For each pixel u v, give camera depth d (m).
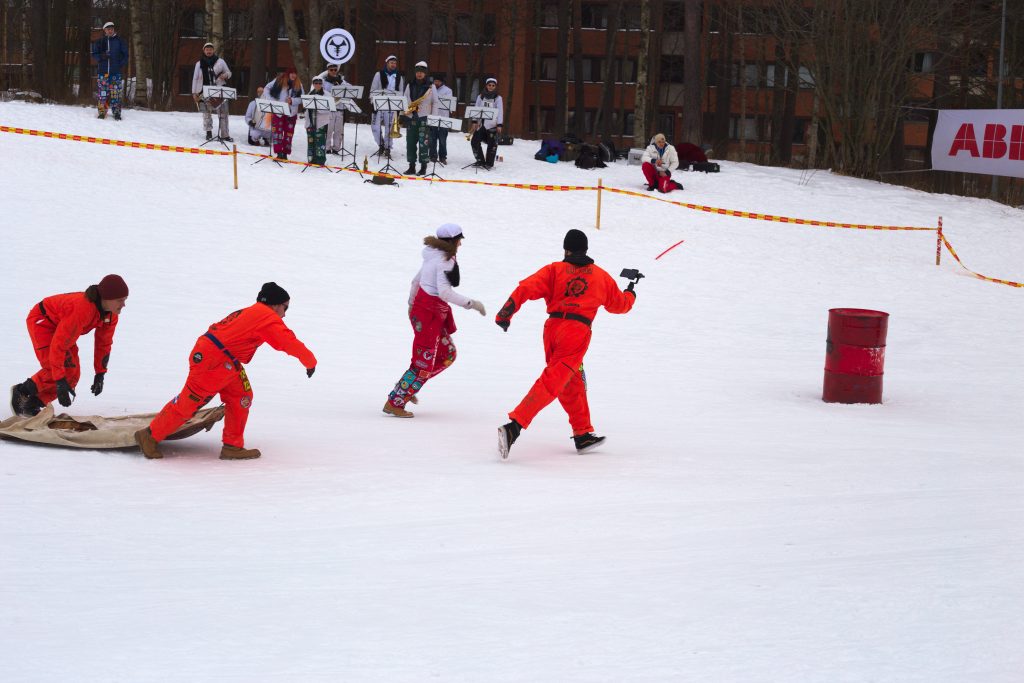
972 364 13.84
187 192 21.42
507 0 54.78
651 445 8.55
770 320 16.17
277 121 24.88
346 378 11.30
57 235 17.30
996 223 26.81
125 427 7.74
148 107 32.28
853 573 5.04
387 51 58.28
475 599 4.71
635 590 4.84
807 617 4.45
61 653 3.99
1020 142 28.91
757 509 6.36
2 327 11.89
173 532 5.66
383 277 16.81
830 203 27.56
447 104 25.55
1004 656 3.96
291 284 15.88
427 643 4.16
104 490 6.46
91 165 22.61
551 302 8.15
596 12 66.06
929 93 51.47
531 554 5.41
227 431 7.55
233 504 6.28
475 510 6.28
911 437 9.16
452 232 9.33
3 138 23.70
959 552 5.39
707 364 13.24
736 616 4.47
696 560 5.30
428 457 7.83
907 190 31.42
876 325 11.06
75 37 44.84
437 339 9.52
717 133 53.62
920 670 3.84
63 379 7.69
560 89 50.78
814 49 35.25
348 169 25.11
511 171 27.38
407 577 5.02
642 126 40.12
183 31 60.72
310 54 39.16
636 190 26.52
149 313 13.47
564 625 4.37
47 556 5.17
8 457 7.19
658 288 17.88
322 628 4.32
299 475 7.09
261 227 19.41
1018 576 4.94
